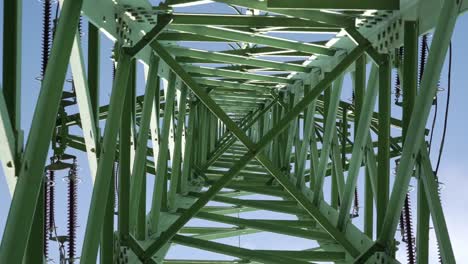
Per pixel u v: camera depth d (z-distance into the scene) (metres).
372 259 8.90
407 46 8.56
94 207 7.48
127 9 9.62
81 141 13.80
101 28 8.40
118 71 9.09
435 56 7.03
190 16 10.60
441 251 7.42
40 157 4.83
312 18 9.89
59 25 5.12
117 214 9.87
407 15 8.84
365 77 10.86
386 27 9.64
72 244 9.73
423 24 8.31
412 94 8.34
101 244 8.57
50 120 4.91
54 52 5.05
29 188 4.77
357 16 9.94
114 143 8.05
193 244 11.12
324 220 10.75
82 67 7.41
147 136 10.73
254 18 10.84
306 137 14.71
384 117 9.38
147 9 9.74
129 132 9.58
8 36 5.73
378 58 9.58
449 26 6.80
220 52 14.02
